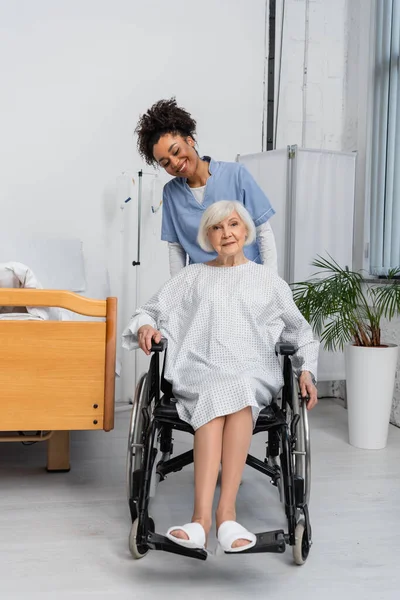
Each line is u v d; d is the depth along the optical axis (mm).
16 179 3322
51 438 2355
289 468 1592
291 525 1553
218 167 2146
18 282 2184
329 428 3105
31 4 3289
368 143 3447
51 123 3350
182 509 2000
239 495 2158
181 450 2674
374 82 3363
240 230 1879
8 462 2486
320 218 3357
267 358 1842
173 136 2041
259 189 2143
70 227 3408
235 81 3588
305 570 1604
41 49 3314
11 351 1924
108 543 1748
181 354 1826
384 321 3236
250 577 1567
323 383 3863
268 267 2086
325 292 2713
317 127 3764
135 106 3453
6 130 3295
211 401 1608
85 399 1958
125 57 3424
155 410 1713
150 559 1658
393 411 3197
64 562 1628
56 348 1938
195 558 1608
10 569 1583
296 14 3678
